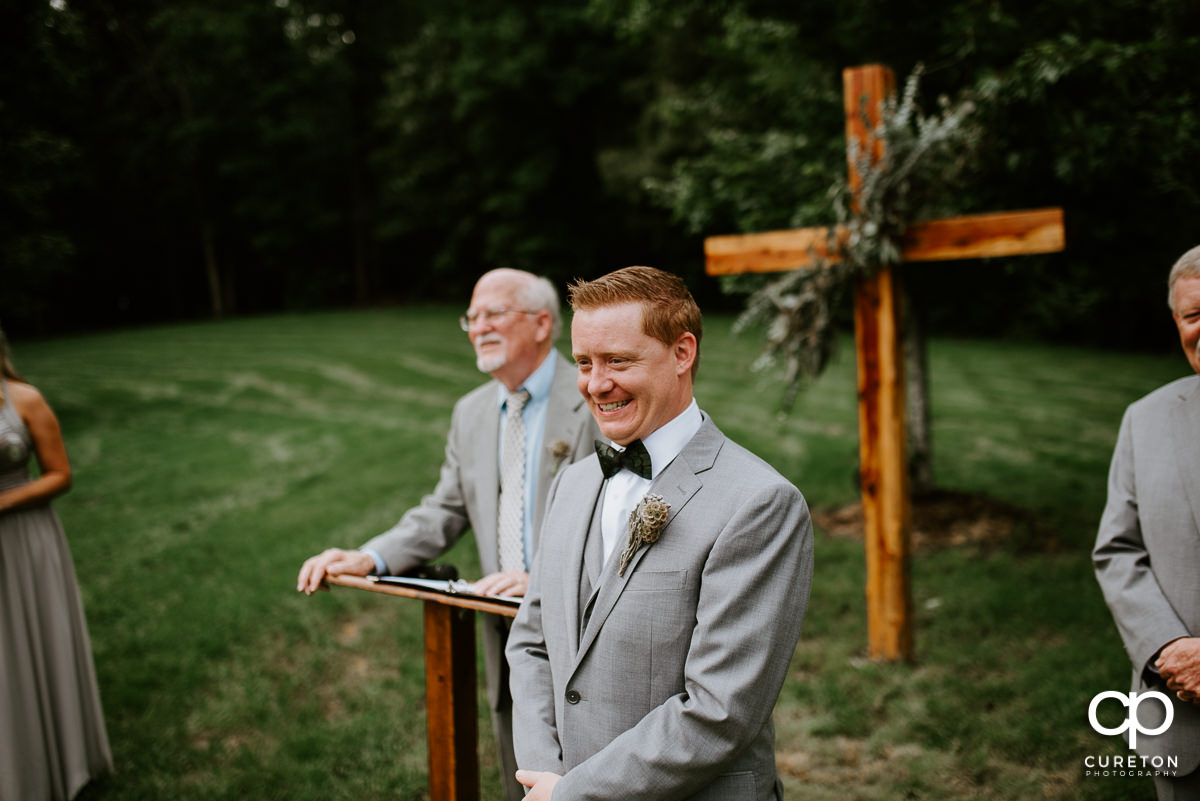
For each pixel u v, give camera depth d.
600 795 1.40
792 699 3.49
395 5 28.61
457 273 28.78
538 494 2.32
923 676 3.57
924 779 2.89
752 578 1.42
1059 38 3.84
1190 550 1.89
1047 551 4.94
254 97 27.50
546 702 1.68
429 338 16.83
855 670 3.65
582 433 2.30
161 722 3.42
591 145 23.91
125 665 3.89
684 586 1.48
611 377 1.52
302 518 6.03
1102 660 3.57
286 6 27.75
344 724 3.39
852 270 3.62
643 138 18.67
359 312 24.80
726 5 5.44
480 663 4.04
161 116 27.30
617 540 1.57
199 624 4.31
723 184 5.43
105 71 25.70
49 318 29.03
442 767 2.05
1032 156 3.99
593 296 1.52
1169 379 12.16
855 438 8.23
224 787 2.96
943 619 4.12
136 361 15.06
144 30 26.20
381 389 11.65
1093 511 5.62
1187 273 1.86
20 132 8.59
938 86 4.70
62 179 9.51
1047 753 2.99
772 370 4.74
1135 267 4.53
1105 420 9.14
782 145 5.14
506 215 24.64
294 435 8.98
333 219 28.95
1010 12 4.11
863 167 3.52
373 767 3.11
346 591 4.76
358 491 6.70
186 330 20.91
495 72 21.55
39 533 2.83
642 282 1.51
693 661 1.43
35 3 8.29
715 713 1.36
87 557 5.37
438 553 2.46
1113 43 3.76
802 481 6.65
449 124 25.28
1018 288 5.09
